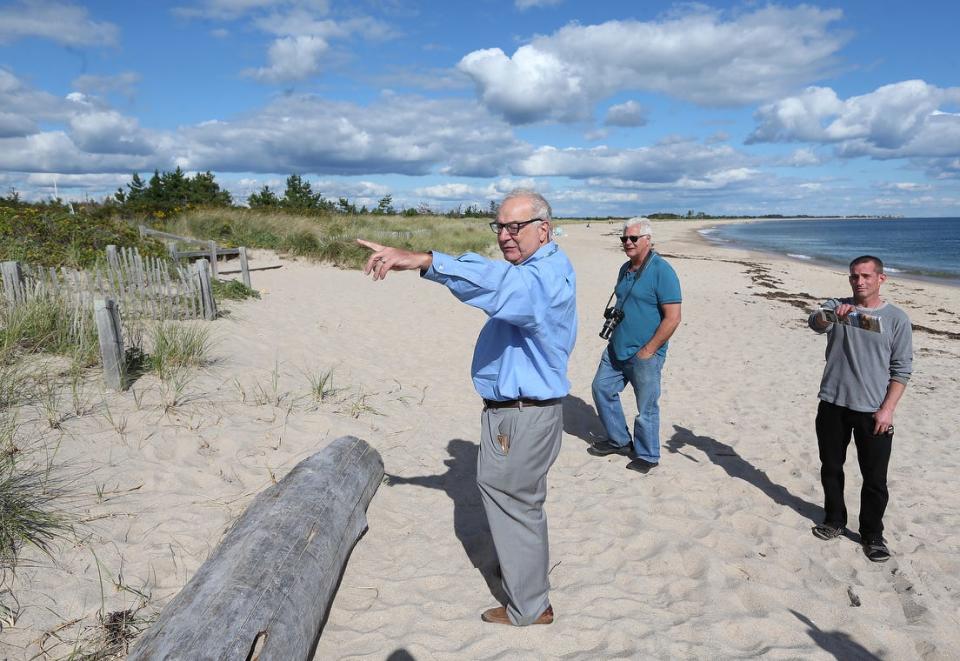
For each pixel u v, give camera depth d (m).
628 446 5.15
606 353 4.91
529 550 2.77
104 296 6.70
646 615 2.97
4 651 2.26
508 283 2.32
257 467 4.02
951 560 3.60
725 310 13.47
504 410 2.65
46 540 2.85
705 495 4.43
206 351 5.98
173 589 2.73
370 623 2.84
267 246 15.52
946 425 6.34
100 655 2.30
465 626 2.84
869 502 3.67
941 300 17.59
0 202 13.22
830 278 21.69
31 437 3.69
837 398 3.69
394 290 12.02
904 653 2.84
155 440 4.00
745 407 6.65
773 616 2.99
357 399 5.73
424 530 3.72
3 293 5.73
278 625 2.21
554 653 2.69
